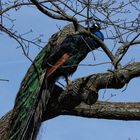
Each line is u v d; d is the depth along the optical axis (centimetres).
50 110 701
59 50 801
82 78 673
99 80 657
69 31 831
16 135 695
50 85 732
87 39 820
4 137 693
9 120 714
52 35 838
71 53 807
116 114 664
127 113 659
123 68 649
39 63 774
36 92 726
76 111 680
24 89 748
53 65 769
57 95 694
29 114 711
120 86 654
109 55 646
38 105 711
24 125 703
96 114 670
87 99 664
